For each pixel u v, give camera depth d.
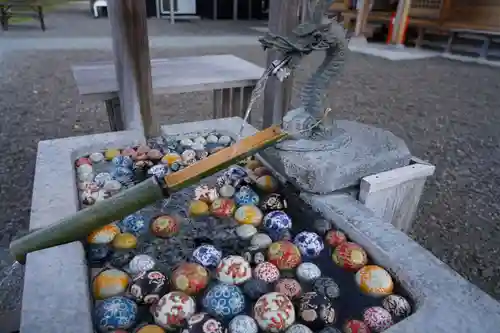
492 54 7.61
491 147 3.39
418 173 1.50
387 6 9.55
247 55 6.56
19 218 2.07
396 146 1.58
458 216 2.30
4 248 1.83
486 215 2.33
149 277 1.02
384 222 1.24
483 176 2.83
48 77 4.92
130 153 1.71
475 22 7.52
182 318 0.92
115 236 1.20
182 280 1.02
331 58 1.46
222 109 3.01
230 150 1.15
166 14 11.46
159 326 0.92
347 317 0.97
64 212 1.23
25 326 0.83
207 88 2.60
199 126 2.04
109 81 2.47
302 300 0.98
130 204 1.02
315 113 1.53
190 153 1.71
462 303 0.93
